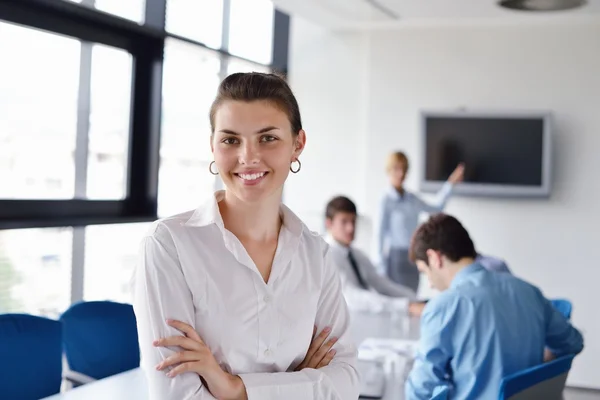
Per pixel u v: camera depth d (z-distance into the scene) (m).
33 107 4.36
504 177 6.47
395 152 6.43
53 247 4.56
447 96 6.71
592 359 6.42
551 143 6.38
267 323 1.58
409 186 6.82
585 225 6.44
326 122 7.04
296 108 1.57
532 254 6.56
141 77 5.22
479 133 6.50
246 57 6.48
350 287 4.42
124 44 5.01
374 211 6.88
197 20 5.65
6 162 4.21
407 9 6.16
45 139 4.47
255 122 1.48
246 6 6.41
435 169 6.61
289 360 1.65
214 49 5.81
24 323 2.96
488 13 6.28
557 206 6.50
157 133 5.26
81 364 3.40
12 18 4.09
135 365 3.57
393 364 2.96
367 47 6.91
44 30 4.34
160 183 5.47
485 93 6.63
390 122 6.84
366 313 4.29
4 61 4.13
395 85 6.82
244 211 1.58
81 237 4.78
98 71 4.86
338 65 7.00
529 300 2.73
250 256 1.60
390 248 6.52
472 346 2.64
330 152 7.04
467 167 6.54
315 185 7.09
